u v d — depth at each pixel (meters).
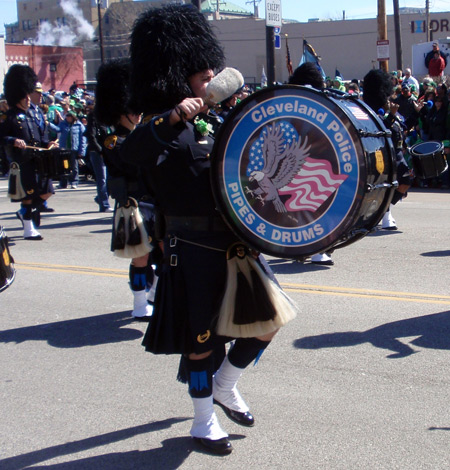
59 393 4.48
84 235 10.17
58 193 15.74
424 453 3.58
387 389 4.39
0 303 6.63
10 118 9.35
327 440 3.74
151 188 3.57
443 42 20.69
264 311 3.38
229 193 3.27
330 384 4.48
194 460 3.58
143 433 3.89
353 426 3.89
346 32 53.84
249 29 56.59
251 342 3.64
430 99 14.81
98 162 12.34
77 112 18.17
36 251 9.00
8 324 5.98
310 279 7.23
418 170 8.12
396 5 29.84
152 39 3.38
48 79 57.88
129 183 5.59
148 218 5.67
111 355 5.15
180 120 3.10
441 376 4.57
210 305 3.40
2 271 3.83
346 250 8.62
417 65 20.83
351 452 3.60
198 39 3.41
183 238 3.44
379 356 4.96
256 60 56.78
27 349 5.34
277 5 15.09
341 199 3.00
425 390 4.36
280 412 4.09
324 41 54.28
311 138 3.04
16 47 55.56
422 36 52.78
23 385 4.62
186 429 3.92
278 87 3.09
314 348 5.14
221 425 3.96
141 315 5.97
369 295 6.54
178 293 3.44
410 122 14.84
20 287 7.19
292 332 5.52
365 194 2.94
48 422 4.07
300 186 3.10
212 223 3.40
